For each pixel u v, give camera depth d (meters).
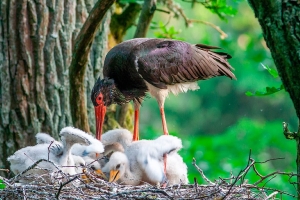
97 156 11.28
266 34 7.63
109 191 8.95
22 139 12.81
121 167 10.61
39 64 12.90
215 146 22.39
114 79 12.69
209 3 15.77
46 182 9.09
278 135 23.73
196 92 29.16
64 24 13.08
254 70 26.89
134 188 9.46
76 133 9.89
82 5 13.27
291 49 7.45
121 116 14.03
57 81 12.99
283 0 7.44
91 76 13.37
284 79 7.64
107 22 13.65
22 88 12.84
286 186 18.72
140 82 12.71
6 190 8.51
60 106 13.01
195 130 29.17
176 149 11.05
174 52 12.63
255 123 24.83
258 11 7.62
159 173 10.69
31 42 12.88
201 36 28.50
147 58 12.48
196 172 19.92
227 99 28.95
